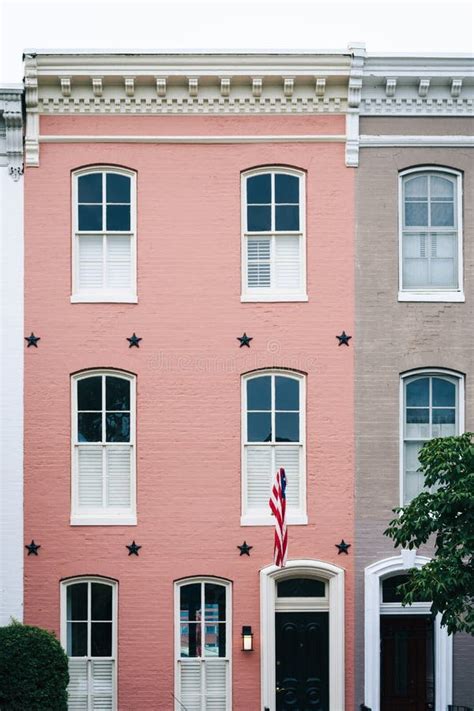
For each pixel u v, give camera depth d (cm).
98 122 2025
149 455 1988
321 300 2012
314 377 2003
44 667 1839
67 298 2003
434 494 1736
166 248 2012
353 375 2006
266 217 2034
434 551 1989
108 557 1973
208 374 1998
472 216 2033
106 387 2009
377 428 2003
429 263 2041
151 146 2028
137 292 2005
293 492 2006
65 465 1986
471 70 2008
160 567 1977
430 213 2044
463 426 2012
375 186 2028
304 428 2003
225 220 2019
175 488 1984
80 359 1995
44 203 2016
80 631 1981
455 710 1978
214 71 1991
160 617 1972
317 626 2005
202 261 2012
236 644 1975
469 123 2039
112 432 2008
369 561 1989
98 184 2034
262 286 2028
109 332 2000
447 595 1712
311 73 1992
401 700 2006
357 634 1983
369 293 2016
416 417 2025
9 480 1978
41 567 1972
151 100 2020
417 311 2017
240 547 1980
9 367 1991
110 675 1977
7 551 1969
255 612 1978
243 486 1994
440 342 2014
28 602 1969
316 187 2028
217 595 1994
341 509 1992
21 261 2005
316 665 2000
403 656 2012
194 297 2006
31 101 2002
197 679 1981
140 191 2019
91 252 2030
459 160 2036
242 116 2030
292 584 2014
